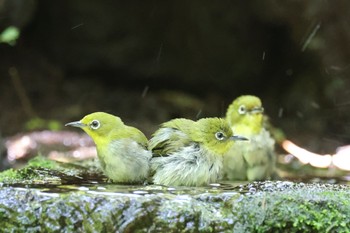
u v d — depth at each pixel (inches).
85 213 267.9
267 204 272.7
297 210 270.8
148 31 762.8
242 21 748.0
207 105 770.8
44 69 765.3
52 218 267.9
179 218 265.7
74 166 396.8
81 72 785.6
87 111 730.2
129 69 780.0
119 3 748.6
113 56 768.3
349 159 538.0
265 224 269.3
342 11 683.4
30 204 270.4
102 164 340.5
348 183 402.3
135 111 747.4
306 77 748.6
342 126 716.0
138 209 266.8
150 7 753.0
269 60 770.2
